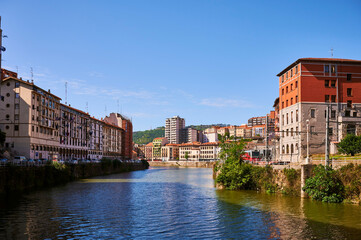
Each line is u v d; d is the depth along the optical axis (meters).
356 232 29.72
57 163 84.31
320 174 44.38
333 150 68.19
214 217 37.25
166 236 29.59
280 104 83.06
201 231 31.20
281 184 53.09
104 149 179.50
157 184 82.06
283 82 81.06
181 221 35.47
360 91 70.81
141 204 47.28
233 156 67.69
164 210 42.19
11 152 89.69
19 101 94.31
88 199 52.16
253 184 59.75
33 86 96.12
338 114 70.06
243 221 34.84
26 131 93.44
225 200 49.25
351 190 42.06
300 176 49.59
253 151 85.88
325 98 70.50
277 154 86.88
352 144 60.22
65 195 57.03
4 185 59.06
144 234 30.27
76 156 136.88
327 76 70.75
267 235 29.42
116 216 38.28
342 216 35.50
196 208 43.38
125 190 66.56
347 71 71.25
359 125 69.62
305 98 70.00
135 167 185.12
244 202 46.53
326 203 42.81
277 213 38.00
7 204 46.44
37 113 98.94
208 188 70.19
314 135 69.25
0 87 94.81
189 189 68.50
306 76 70.31
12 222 34.78
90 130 154.50
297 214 37.00
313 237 28.48
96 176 116.00
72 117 132.12
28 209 42.50
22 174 64.88
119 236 29.61
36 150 98.06
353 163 43.16
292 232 30.09
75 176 98.69
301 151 69.12
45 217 37.47
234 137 71.75
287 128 77.50
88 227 32.81
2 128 94.06
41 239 28.59
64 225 33.56
